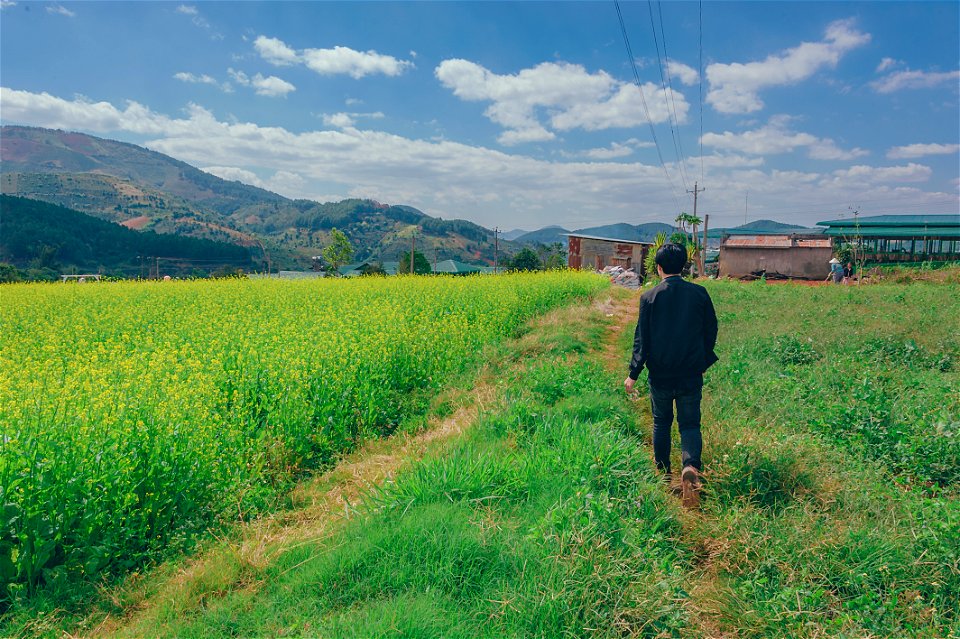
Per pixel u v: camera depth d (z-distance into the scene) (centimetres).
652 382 488
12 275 8200
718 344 1051
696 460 445
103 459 435
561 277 2641
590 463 447
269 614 318
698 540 386
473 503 407
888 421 545
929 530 338
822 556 340
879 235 5825
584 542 327
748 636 298
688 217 5616
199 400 597
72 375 706
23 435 433
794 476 438
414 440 662
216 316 1252
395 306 1330
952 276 3244
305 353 764
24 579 378
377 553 347
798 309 1506
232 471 534
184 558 419
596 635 279
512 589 311
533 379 768
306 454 609
